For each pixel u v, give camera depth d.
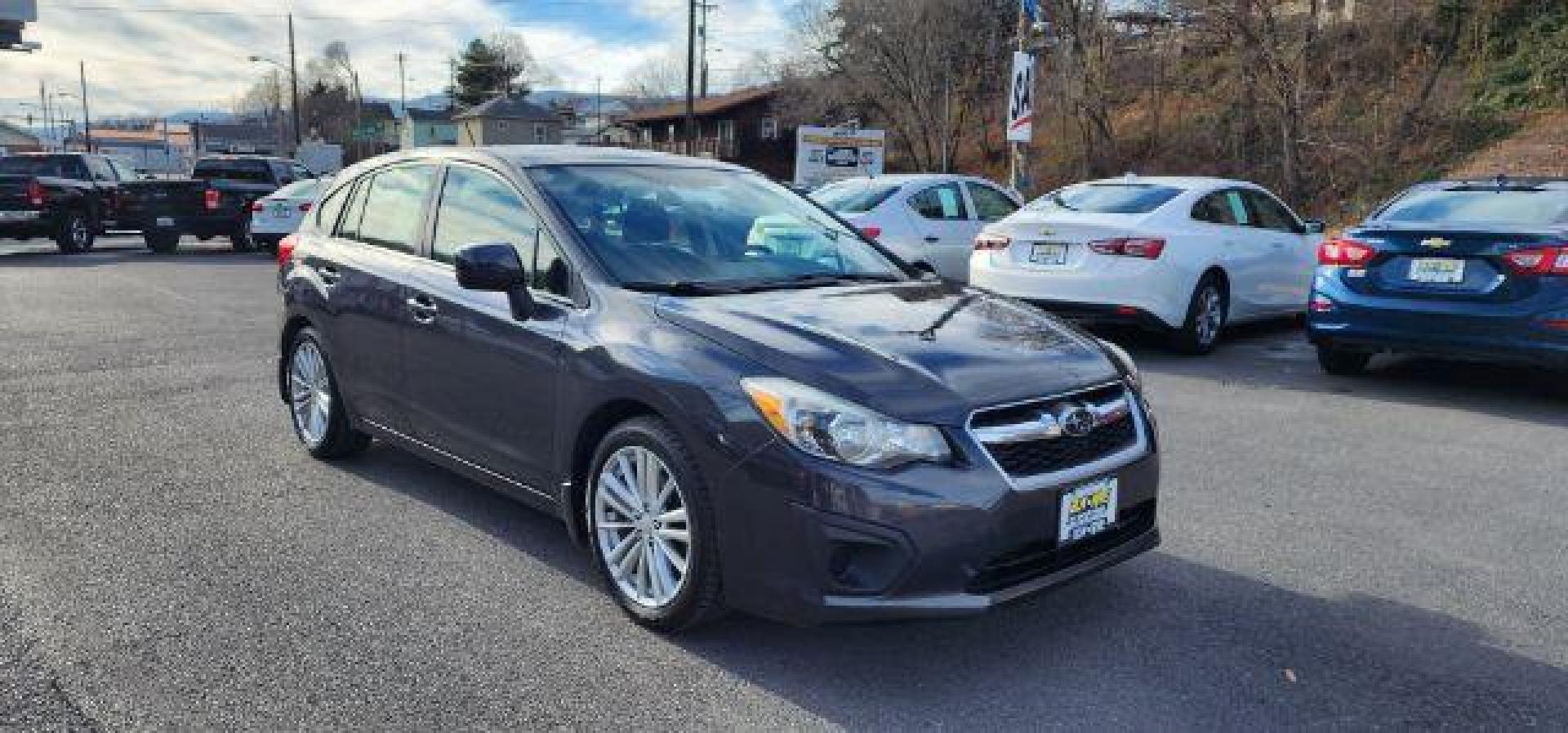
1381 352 7.84
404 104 86.94
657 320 3.65
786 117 48.19
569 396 3.83
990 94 41.31
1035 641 3.61
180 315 10.62
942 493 3.08
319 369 5.48
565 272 4.05
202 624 3.61
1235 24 26.66
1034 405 3.32
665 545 3.56
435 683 3.25
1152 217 8.84
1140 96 33.62
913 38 40.09
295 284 5.51
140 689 3.17
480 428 4.34
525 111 75.81
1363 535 4.67
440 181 4.83
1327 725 3.09
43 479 5.16
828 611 3.14
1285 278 10.19
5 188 17.41
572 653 3.47
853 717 3.10
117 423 6.25
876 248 4.90
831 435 3.12
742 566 3.29
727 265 4.28
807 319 3.62
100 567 4.08
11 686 3.17
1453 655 3.54
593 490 3.81
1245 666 3.45
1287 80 26.45
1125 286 8.52
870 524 3.06
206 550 4.29
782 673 3.36
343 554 4.27
